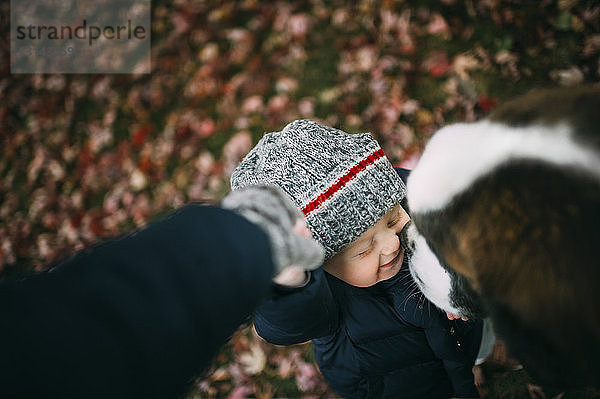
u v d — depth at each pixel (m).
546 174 0.71
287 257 0.73
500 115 0.81
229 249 0.64
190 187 3.21
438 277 1.18
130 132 3.62
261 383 2.54
